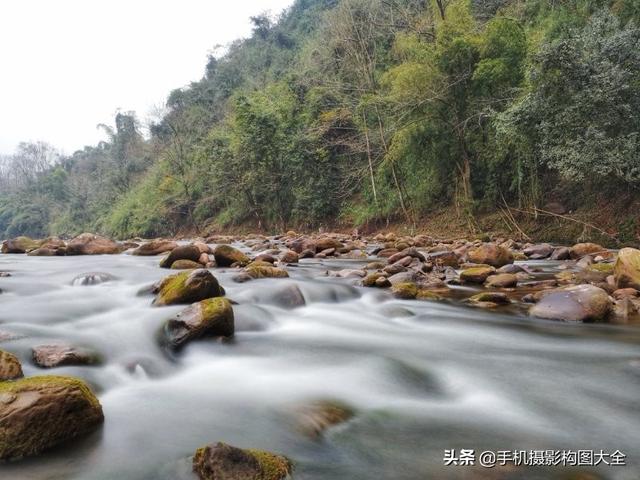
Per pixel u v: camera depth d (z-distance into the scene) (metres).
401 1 28.92
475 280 8.93
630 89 11.55
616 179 14.62
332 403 3.55
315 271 10.40
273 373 4.22
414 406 3.57
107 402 3.49
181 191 48.22
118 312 5.91
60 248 14.48
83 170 90.75
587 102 11.70
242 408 3.45
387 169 25.11
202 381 4.03
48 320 5.48
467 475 2.56
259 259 11.20
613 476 2.59
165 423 3.16
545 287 8.17
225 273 8.77
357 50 29.00
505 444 2.96
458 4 20.23
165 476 2.46
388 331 5.78
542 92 12.62
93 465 2.59
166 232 50.12
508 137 15.62
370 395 3.76
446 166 22.39
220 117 53.09
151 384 3.95
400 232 23.66
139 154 65.81
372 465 2.67
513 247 15.07
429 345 5.16
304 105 33.41
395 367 4.41
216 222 43.03
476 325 5.99
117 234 56.22
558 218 17.00
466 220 20.50
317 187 30.30
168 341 4.77
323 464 2.66
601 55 11.70
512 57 17.80
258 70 56.19
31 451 2.65
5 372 3.41
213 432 3.04
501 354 4.82
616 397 3.74
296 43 56.81
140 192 56.94
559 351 4.88
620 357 4.65
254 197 35.88
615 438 3.07
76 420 2.88
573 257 12.13
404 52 25.47
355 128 28.97
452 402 3.66
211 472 2.33
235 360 4.54
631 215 14.27
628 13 15.77
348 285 8.20
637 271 7.16
